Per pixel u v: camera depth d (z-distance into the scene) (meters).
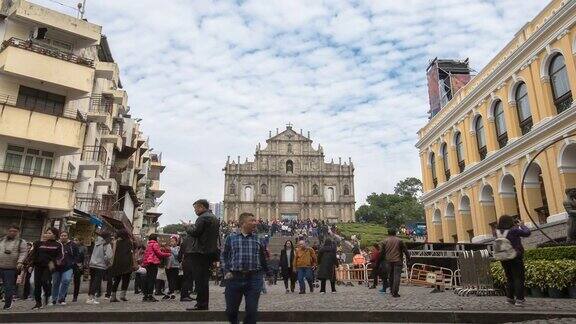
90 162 25.98
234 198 83.50
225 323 7.98
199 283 8.59
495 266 12.69
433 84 33.00
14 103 20.84
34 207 20.17
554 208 17.48
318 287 18.94
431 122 30.14
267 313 8.01
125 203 36.91
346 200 83.50
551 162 17.67
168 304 10.48
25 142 20.73
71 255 11.19
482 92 23.09
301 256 14.57
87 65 22.67
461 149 25.94
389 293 13.51
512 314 7.48
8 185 19.50
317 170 85.38
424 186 31.16
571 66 16.80
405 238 50.91
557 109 17.91
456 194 26.09
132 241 12.37
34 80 21.27
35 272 10.18
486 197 23.06
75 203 24.08
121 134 35.28
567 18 17.00
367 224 78.62
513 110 20.55
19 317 8.37
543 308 8.10
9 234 10.34
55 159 21.92
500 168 21.23
